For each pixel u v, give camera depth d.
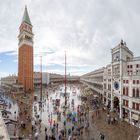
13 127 36.38
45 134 35.25
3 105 62.78
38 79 173.00
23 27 117.38
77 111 54.09
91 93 98.75
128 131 37.91
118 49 53.47
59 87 168.50
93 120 46.25
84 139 33.06
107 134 35.97
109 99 61.44
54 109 58.03
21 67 119.62
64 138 33.16
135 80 44.12
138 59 50.09
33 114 52.00
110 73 62.53
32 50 124.62
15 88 116.75
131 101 45.03
